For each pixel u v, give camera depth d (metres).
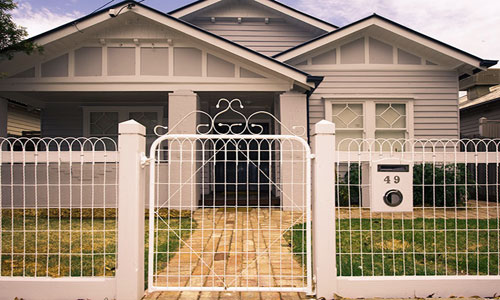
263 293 3.31
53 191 8.11
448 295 3.24
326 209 3.23
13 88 8.22
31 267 4.04
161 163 8.28
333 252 3.20
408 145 9.78
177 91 8.32
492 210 8.09
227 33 11.00
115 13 7.60
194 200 8.24
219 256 4.47
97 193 8.12
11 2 6.92
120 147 3.24
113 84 8.32
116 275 3.16
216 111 11.45
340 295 3.22
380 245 4.96
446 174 8.54
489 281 3.26
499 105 13.12
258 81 8.39
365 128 9.78
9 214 7.55
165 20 7.85
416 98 9.84
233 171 11.45
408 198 3.38
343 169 9.31
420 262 4.26
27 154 3.29
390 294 3.23
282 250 4.71
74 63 8.27
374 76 9.84
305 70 9.80
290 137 3.37
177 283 3.55
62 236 5.66
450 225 6.34
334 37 9.24
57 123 10.84
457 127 9.85
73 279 3.21
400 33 9.25
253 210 8.38
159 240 5.36
